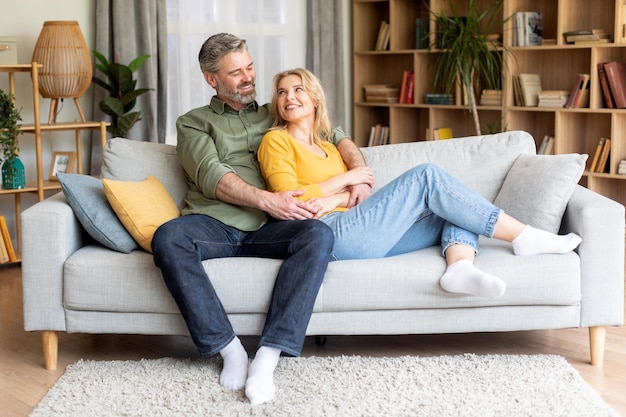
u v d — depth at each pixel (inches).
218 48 110.0
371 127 233.5
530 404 86.7
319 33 219.6
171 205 109.3
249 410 86.4
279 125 111.7
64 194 103.6
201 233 98.8
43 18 174.9
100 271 98.4
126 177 114.1
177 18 195.0
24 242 99.5
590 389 91.0
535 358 101.4
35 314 100.7
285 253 100.0
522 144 118.8
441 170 101.0
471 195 99.4
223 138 110.1
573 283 97.8
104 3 177.9
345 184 107.5
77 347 112.1
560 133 187.8
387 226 100.8
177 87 197.3
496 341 111.5
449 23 201.6
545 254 98.7
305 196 105.0
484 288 92.7
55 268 99.9
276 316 93.4
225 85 110.4
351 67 233.0
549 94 187.5
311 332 98.9
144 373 98.0
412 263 98.4
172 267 93.7
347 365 99.2
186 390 92.4
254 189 103.1
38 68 162.1
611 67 176.4
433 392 90.4
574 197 104.7
